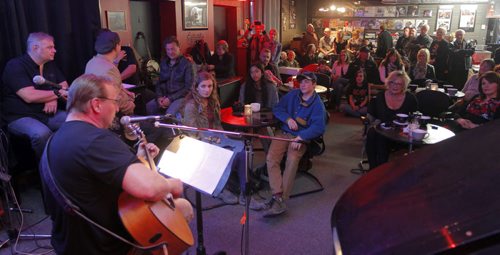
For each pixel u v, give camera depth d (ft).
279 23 34.42
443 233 2.90
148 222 5.33
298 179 13.15
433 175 4.11
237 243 9.34
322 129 10.88
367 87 20.20
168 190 5.40
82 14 12.80
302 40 33.17
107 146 5.09
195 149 6.88
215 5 26.20
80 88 5.30
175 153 6.94
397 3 38.47
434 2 37.47
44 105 11.11
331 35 39.14
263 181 12.59
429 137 10.87
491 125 5.08
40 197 11.60
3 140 10.60
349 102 20.62
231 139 11.00
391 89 12.55
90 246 5.35
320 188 12.39
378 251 3.18
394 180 4.42
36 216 10.49
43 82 9.34
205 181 6.54
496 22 36.14
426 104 15.24
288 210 11.02
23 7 11.32
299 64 29.17
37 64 10.85
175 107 13.50
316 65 24.89
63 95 9.78
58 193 5.08
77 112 5.36
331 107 23.91
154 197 5.14
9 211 9.63
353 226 3.79
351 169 14.08
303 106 11.19
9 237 9.21
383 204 3.92
